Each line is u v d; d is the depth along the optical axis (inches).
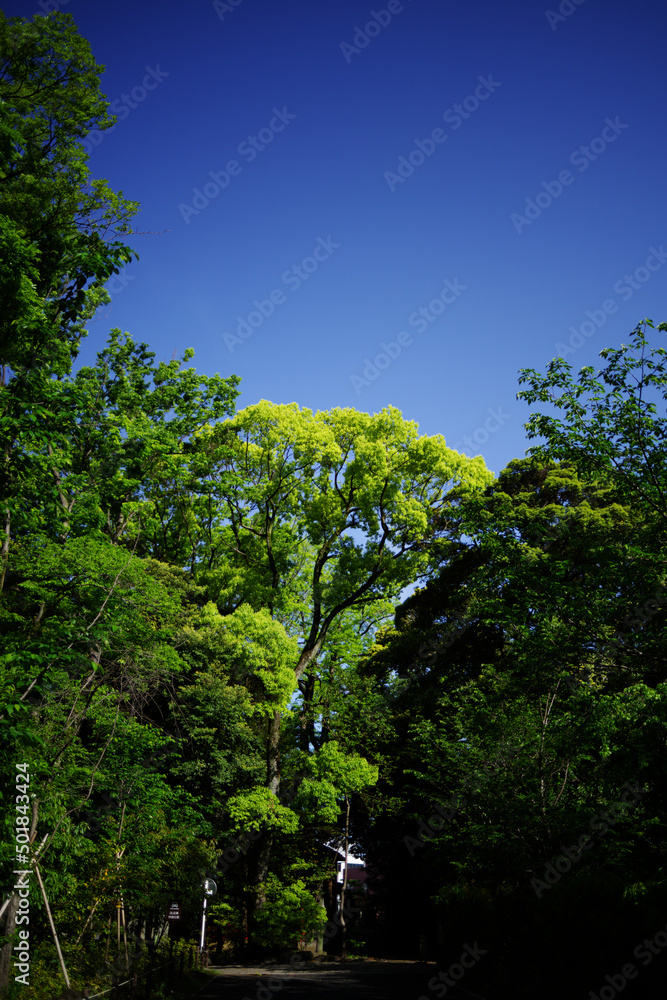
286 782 1278.3
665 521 484.7
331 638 1368.1
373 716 1262.3
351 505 1280.8
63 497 584.1
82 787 529.3
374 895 1566.2
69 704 533.0
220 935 1181.1
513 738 655.8
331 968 1015.6
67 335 409.4
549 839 604.1
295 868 1237.7
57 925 546.3
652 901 386.9
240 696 1099.3
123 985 528.4
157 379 1084.5
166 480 1040.8
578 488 1071.6
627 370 496.1
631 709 491.2
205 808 970.7
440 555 1233.4
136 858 577.6
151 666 698.8
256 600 1239.5
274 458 1245.7
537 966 552.4
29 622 454.9
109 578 472.1
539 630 521.3
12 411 343.3
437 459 1196.5
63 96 628.1
